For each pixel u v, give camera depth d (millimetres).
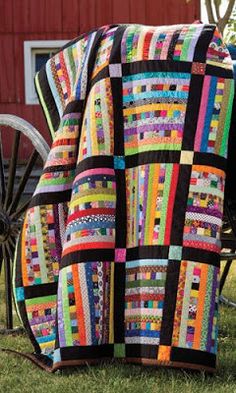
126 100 3246
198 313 3000
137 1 12734
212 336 2998
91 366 3059
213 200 3088
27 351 3541
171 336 2998
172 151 3135
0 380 3051
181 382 2922
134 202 3154
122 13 12789
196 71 3195
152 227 3094
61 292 3094
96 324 3061
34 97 12766
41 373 3113
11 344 3688
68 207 3361
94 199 3146
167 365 2980
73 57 3584
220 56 3230
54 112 3641
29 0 12820
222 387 2865
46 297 3348
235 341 3691
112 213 3150
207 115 3152
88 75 3359
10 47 12844
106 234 3125
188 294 3012
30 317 3352
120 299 3102
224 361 3260
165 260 3047
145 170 3146
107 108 3236
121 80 3266
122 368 3057
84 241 3111
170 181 3109
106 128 3219
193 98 3166
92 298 3068
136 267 3094
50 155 3391
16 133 4094
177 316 3004
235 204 3443
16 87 12805
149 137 3172
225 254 3707
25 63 12828
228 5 7910
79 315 3057
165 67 3219
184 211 3074
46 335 3324
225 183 3361
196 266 3025
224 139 3145
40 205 3375
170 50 3246
